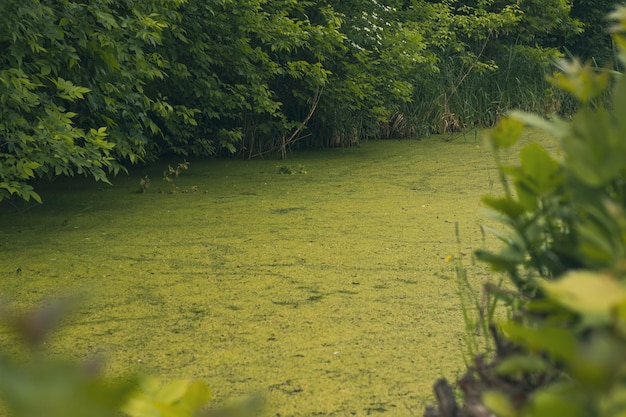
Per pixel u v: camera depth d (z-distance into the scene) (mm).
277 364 2842
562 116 11352
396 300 3555
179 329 3221
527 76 11961
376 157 8203
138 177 6992
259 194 6184
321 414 2434
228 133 7832
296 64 8039
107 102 5770
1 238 4797
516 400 854
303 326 3234
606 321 581
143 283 3869
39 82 5203
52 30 5172
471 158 8008
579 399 535
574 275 550
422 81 10445
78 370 393
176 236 4828
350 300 3564
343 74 8945
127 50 5910
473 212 5441
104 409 391
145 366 2834
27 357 2840
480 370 1055
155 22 5727
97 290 3756
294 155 8422
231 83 8180
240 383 2680
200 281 3891
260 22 7695
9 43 5262
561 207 967
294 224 5125
